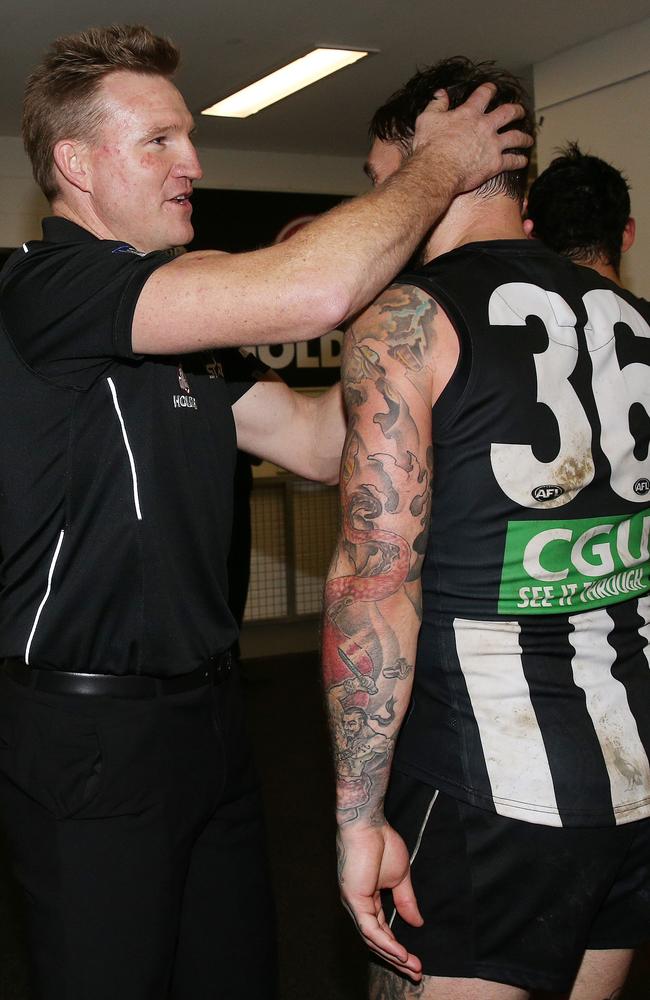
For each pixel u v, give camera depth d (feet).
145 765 4.33
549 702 3.97
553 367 4.01
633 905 4.23
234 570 13.23
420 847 4.09
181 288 3.82
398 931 4.15
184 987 4.78
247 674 17.30
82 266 4.08
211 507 4.65
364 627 3.88
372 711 3.89
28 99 4.58
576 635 4.08
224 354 5.18
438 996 4.10
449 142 4.21
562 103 13.84
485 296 4.00
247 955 4.82
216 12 11.53
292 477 18.52
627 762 4.01
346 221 3.84
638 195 12.89
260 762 12.71
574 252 6.13
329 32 12.36
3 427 4.26
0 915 8.90
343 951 8.23
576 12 12.12
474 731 3.97
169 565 4.38
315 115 16.20
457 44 13.08
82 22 11.59
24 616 4.35
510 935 3.97
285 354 19.31
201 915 4.74
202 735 4.54
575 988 4.42
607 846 3.97
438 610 4.07
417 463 3.87
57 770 4.29
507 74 4.58
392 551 3.87
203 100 15.16
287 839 10.36
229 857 4.82
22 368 4.23
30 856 4.36
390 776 4.25
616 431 4.16
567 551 4.06
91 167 4.50
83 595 4.26
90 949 4.22
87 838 4.27
